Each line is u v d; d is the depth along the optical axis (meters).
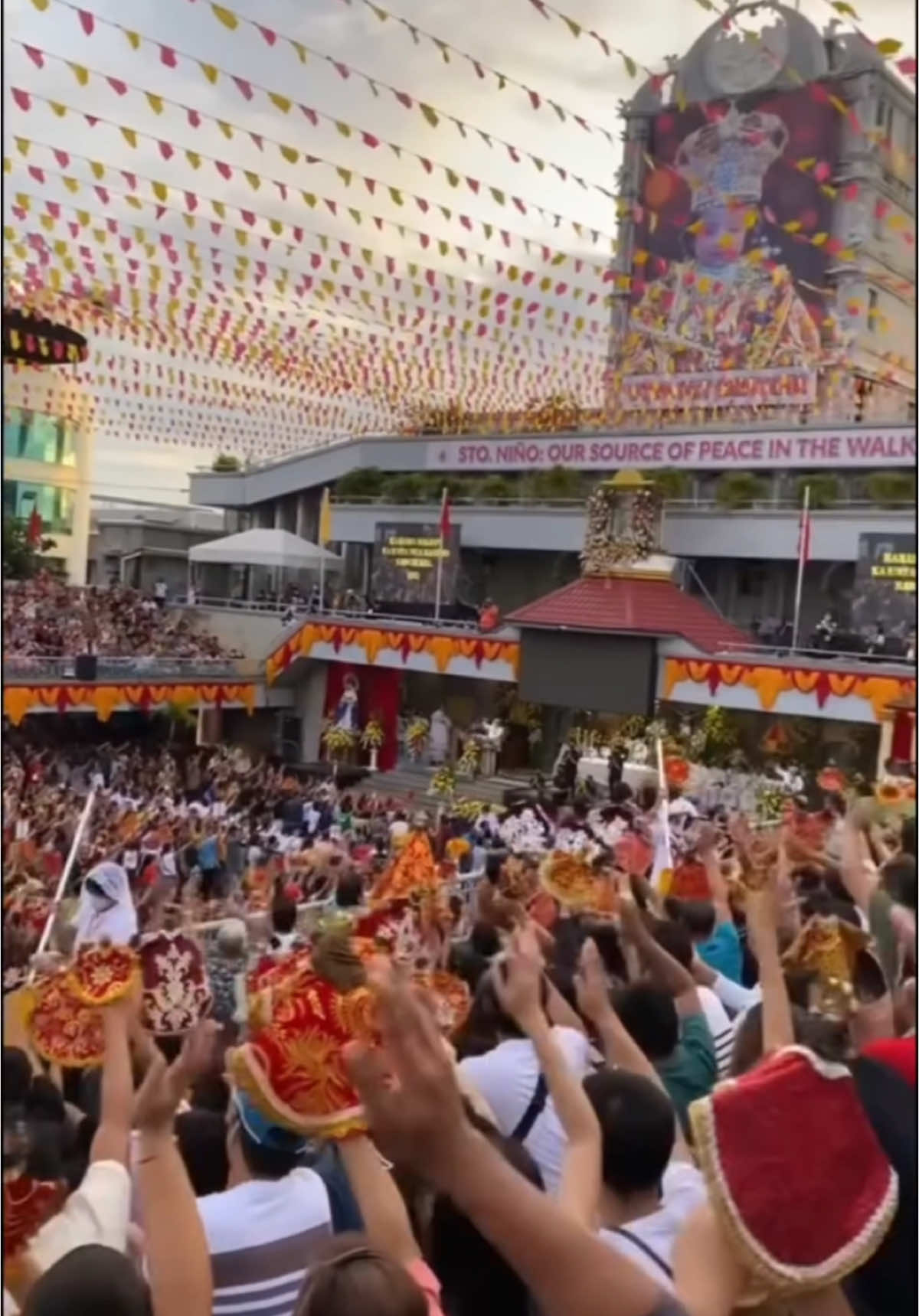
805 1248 2.43
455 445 42.94
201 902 13.48
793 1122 2.52
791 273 37.16
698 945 7.24
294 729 39.84
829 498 34.41
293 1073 3.06
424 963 6.39
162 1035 4.86
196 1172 4.09
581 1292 2.08
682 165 39.34
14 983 6.89
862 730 30.44
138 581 54.66
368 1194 3.06
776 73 36.06
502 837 18.36
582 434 39.94
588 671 32.75
